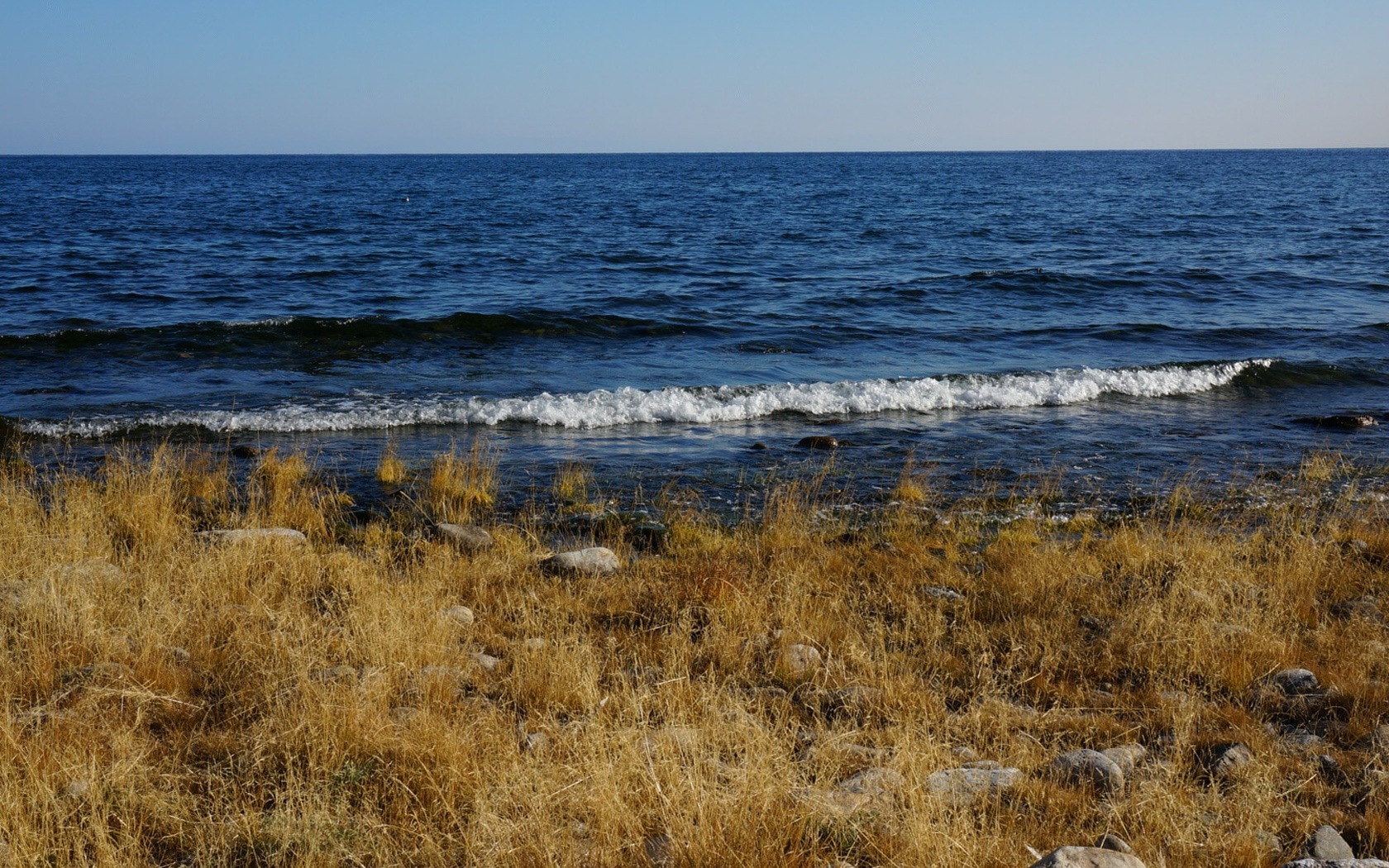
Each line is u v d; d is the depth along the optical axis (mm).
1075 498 11125
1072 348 20891
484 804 3930
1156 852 3875
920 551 8617
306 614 6363
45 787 3932
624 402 15180
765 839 3805
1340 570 7926
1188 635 6309
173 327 19672
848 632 6445
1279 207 69562
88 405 14672
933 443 13695
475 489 10820
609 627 6664
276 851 3811
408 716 4910
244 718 5000
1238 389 17625
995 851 3740
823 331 22094
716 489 11375
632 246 40812
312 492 10430
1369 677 5859
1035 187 104625
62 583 6363
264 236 44969
